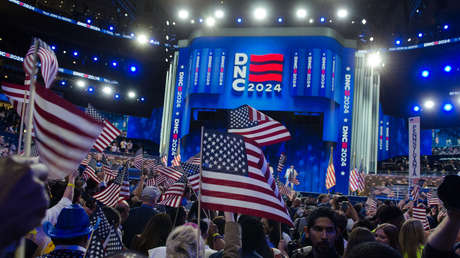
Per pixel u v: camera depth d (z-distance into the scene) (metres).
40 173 0.94
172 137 39.00
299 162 37.72
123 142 40.00
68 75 43.84
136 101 47.97
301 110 36.53
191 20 39.94
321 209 3.62
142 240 4.57
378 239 4.58
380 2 38.94
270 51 37.84
